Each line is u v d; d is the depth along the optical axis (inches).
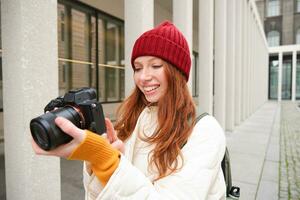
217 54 329.7
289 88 1270.9
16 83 88.0
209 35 266.5
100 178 33.1
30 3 86.8
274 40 1475.1
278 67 1259.8
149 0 149.2
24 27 85.1
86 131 30.2
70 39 323.9
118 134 51.3
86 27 346.0
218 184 44.4
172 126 42.9
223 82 327.9
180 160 40.0
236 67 420.2
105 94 389.7
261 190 157.1
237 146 271.4
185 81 46.5
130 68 147.6
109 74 396.8
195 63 704.4
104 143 31.9
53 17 95.7
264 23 1493.6
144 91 46.0
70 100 33.4
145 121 48.3
